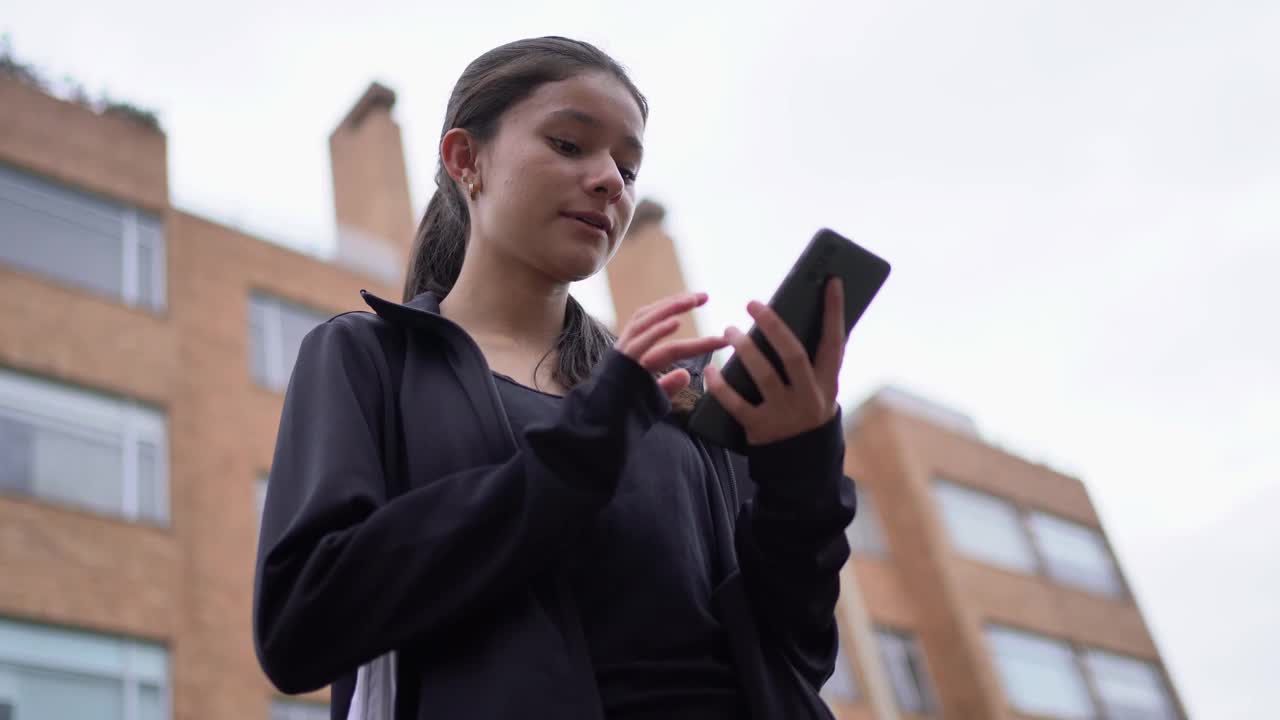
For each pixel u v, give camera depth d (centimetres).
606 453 113
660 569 127
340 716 138
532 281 155
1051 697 1955
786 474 125
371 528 111
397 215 1841
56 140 1349
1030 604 2036
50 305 1237
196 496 1224
